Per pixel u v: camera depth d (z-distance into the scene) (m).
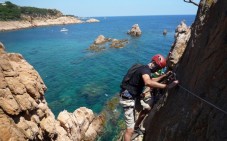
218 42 4.90
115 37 83.25
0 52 11.31
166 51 54.69
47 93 28.77
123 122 19.45
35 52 57.12
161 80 7.14
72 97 27.20
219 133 4.08
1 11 140.00
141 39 75.69
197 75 5.50
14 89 10.91
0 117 9.45
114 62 45.41
